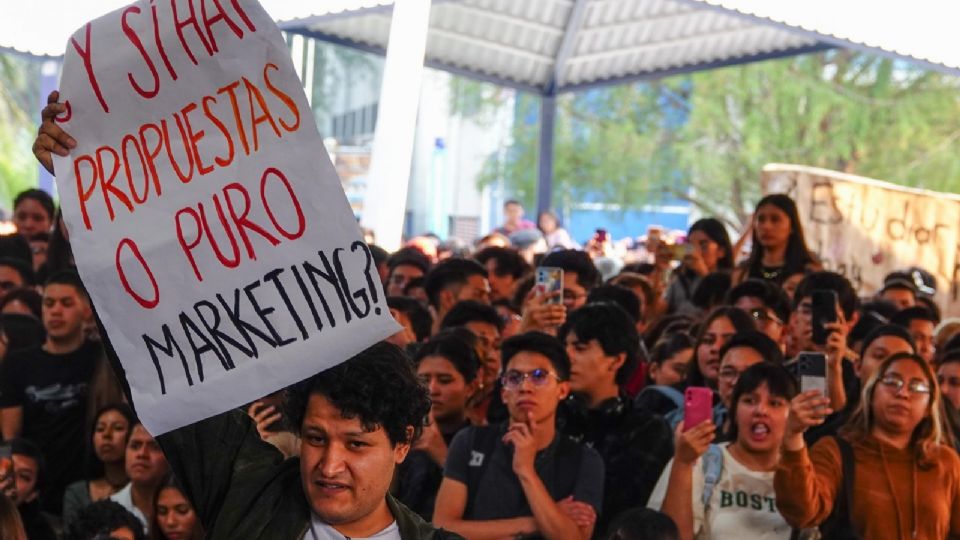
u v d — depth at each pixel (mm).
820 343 8180
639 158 33875
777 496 6809
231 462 4215
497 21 20156
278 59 4066
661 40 20719
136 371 4137
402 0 10867
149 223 4141
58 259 11711
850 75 32750
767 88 32438
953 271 15156
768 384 7016
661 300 11883
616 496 7160
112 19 4176
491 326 8727
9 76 37312
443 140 43688
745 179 33375
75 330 9352
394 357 4039
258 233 4070
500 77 21359
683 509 6848
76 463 9305
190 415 4082
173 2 4141
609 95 34031
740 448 7074
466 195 44812
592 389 7336
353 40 19422
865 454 7180
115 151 4191
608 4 19906
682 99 33969
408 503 7277
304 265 4043
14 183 37688
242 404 4043
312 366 4008
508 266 12352
